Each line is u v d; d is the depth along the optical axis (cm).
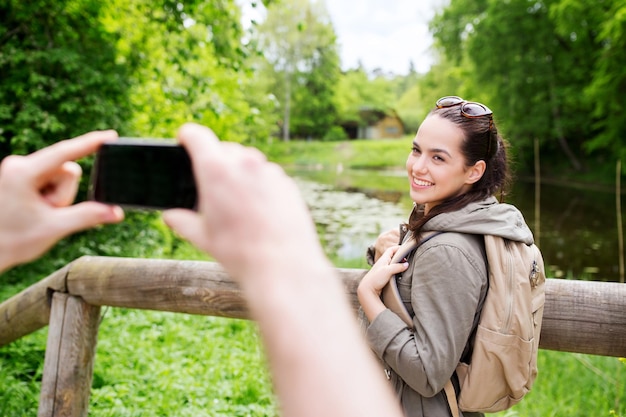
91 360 233
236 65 726
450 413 140
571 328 165
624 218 1422
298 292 32
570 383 362
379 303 144
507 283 135
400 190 2156
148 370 338
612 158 2227
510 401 140
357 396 29
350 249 946
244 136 1073
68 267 229
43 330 375
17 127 569
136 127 698
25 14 585
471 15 2872
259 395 312
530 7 2428
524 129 2481
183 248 725
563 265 918
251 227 33
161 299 213
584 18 2047
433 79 4372
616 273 865
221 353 375
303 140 5272
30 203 42
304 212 35
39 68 586
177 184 45
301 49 4884
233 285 204
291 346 30
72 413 226
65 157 44
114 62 650
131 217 666
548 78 2400
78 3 617
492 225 138
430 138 149
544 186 2292
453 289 133
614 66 1803
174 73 791
